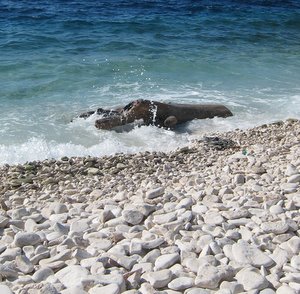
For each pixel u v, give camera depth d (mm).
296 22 30656
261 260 5277
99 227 6445
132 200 7605
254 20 30453
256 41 25203
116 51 21406
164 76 18391
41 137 12688
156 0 35344
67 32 24641
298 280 4906
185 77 18469
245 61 21000
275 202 6895
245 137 12883
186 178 9039
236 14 32125
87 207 7559
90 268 5219
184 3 34875
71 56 20281
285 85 18109
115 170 10438
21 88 16312
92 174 10312
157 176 9719
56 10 30078
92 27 25969
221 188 7773
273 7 35750
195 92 16797
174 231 6023
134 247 5590
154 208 6820
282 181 8016
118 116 13484
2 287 4703
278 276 5055
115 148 12281
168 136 13211
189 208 6969
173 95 16344
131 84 17297
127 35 24625
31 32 24203
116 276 4902
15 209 7484
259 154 10641
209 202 7137
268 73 19516
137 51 21531
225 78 18578
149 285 4832
